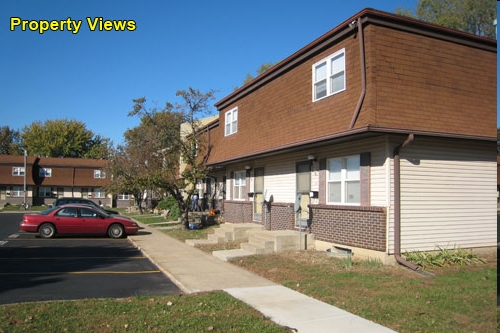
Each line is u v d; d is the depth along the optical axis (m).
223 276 10.12
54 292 8.55
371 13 10.91
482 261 10.98
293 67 14.61
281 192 16.03
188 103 21.98
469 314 6.82
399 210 10.79
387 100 10.84
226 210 21.38
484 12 27.78
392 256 10.66
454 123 11.48
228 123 20.44
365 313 6.98
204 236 18.27
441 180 11.53
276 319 6.75
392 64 11.09
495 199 12.33
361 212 11.38
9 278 9.91
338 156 12.55
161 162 21.92
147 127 28.25
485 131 11.85
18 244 16.41
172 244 16.20
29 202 56.75
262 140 16.25
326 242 12.81
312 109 13.20
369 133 10.41
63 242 17.36
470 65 12.26
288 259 11.80
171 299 7.84
